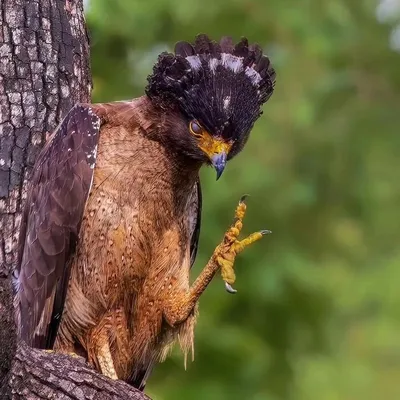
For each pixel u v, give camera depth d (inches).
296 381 567.8
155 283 330.3
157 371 536.7
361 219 652.1
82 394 267.6
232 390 538.9
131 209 321.7
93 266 322.3
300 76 656.4
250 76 331.6
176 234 331.3
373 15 698.2
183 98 327.0
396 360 641.6
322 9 662.5
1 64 346.6
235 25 639.1
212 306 556.4
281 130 641.6
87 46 367.6
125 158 324.5
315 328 586.6
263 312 570.9
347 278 626.8
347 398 610.2
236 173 612.1
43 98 347.6
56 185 325.4
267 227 604.7
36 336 323.6
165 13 620.7
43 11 355.6
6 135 341.4
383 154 661.9
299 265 587.8
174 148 329.4
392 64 681.6
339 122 663.1
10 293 242.7
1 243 333.7
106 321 327.9
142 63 620.4
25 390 260.5
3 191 336.2
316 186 639.8
